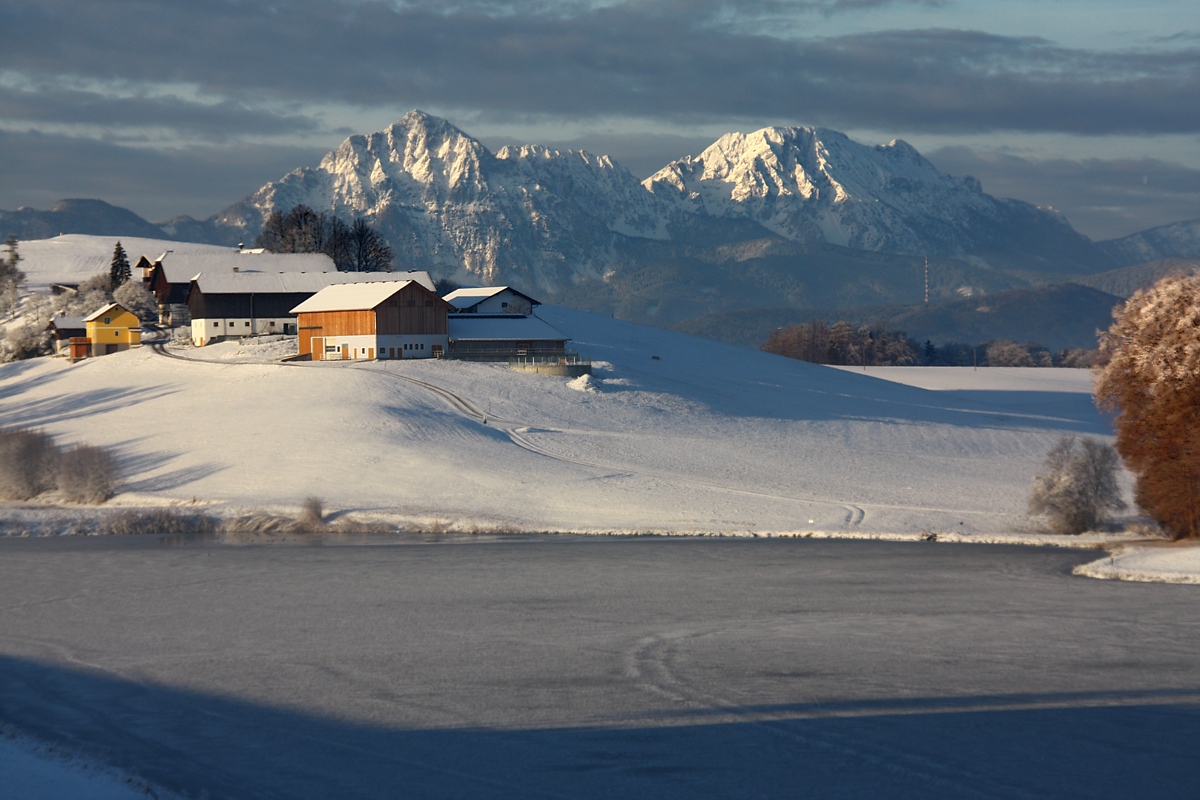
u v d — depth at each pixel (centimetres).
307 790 2473
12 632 4109
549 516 7112
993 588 4881
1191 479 5869
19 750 2761
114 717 3038
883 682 3319
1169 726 2888
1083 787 2473
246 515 7056
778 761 2633
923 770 2572
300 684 3347
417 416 9838
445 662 3606
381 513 7075
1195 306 5819
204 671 3516
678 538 6538
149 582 5147
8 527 6925
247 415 10019
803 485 8219
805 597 4719
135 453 8975
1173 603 4459
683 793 2431
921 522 6962
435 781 2517
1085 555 5853
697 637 3953
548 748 2733
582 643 3866
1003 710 3033
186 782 2527
